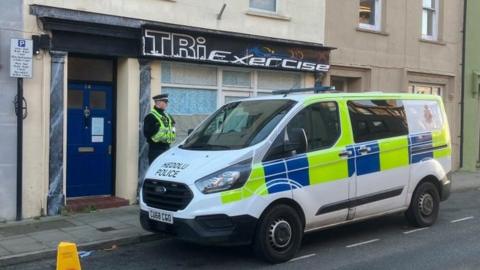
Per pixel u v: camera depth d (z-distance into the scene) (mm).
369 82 14281
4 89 8812
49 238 7797
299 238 6945
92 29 9484
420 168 8453
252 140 6848
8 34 8789
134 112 10211
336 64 13406
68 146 9977
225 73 11555
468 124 16891
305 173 6992
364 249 7418
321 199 7141
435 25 16297
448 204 11078
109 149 10453
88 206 9641
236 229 6418
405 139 8242
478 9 17031
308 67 12617
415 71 15367
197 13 10828
